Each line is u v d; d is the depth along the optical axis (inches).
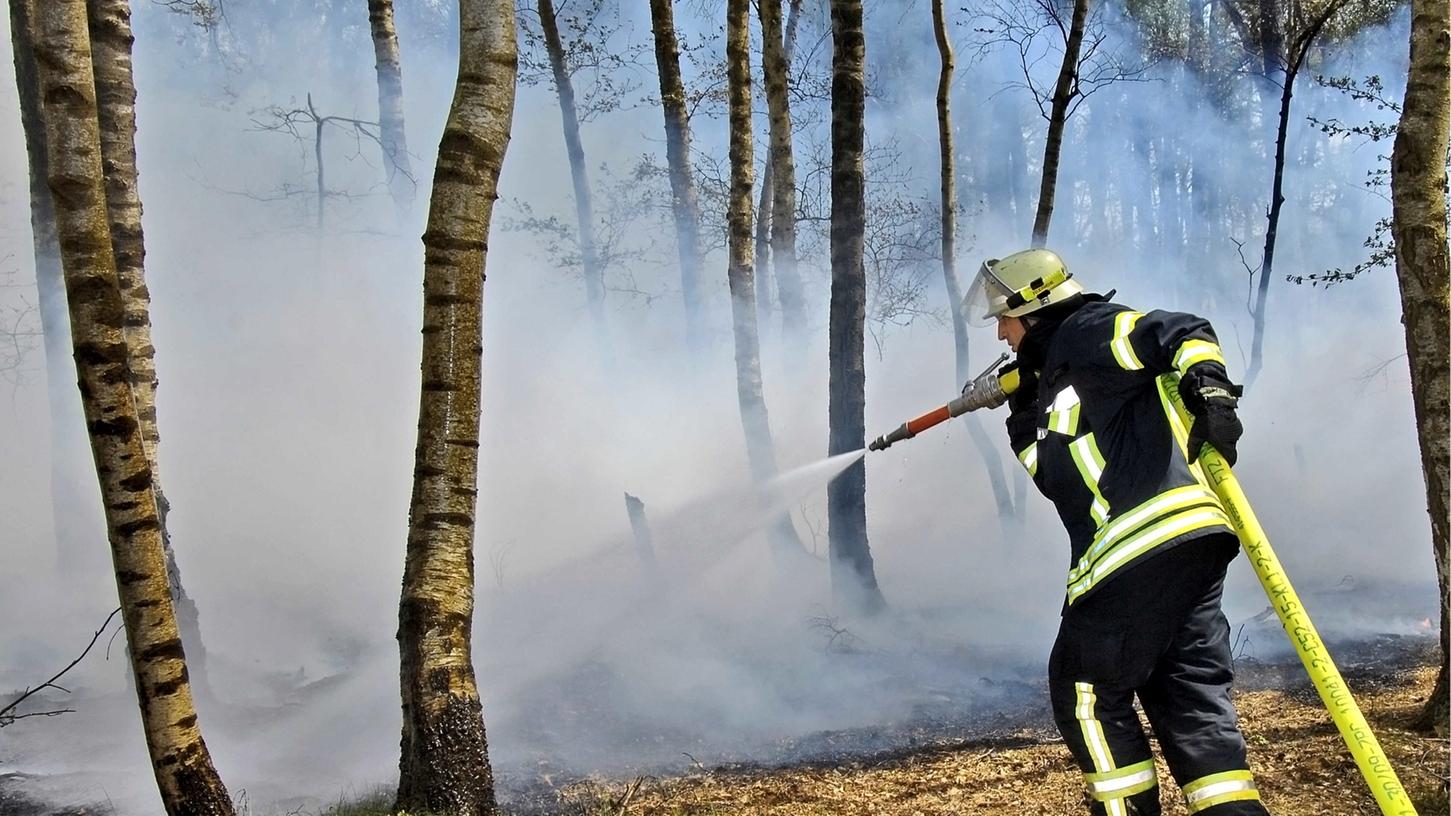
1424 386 219.0
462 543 197.8
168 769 169.6
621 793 243.3
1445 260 217.9
